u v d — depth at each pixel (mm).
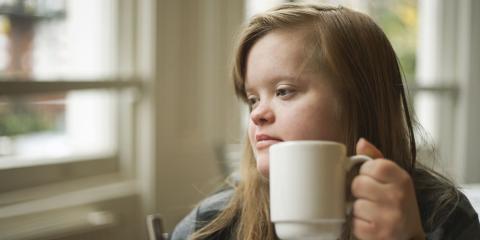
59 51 1996
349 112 777
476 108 3619
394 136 832
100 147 2184
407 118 875
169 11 2213
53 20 1966
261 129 771
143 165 2193
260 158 762
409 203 605
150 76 2162
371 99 800
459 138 3611
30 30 1877
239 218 945
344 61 772
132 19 2174
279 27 789
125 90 2164
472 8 3562
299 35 773
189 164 2352
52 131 1989
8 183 1789
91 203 1977
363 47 801
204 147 2418
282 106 760
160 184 2209
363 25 820
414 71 3500
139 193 2199
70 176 2012
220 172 2232
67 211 1899
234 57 841
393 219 596
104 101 2191
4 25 1783
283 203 599
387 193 600
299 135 753
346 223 664
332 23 790
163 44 2193
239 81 854
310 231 591
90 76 2029
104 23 2172
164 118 2221
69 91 1872
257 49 790
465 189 1558
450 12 3625
